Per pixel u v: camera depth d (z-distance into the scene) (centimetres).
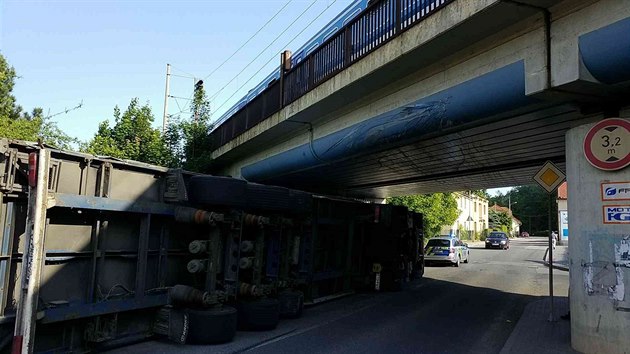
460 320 1070
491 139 1141
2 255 587
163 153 2458
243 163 2125
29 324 572
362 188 2364
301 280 1152
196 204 834
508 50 796
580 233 760
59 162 643
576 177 773
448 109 906
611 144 721
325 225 1327
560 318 1070
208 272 829
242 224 915
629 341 688
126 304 724
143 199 771
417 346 826
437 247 2741
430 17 843
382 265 1584
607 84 678
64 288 649
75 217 668
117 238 726
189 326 792
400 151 1305
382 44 976
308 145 1483
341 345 820
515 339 862
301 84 1360
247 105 1822
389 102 1111
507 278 2052
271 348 789
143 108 2744
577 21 683
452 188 2342
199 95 2569
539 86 723
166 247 813
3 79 2184
